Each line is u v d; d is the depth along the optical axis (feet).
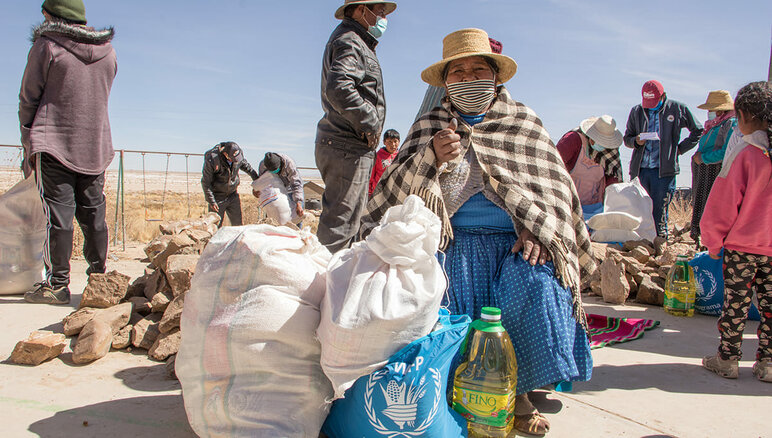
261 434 7.09
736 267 10.98
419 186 9.73
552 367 8.46
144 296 14.19
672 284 16.67
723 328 11.34
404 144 10.80
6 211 15.65
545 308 8.67
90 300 13.43
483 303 9.45
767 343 11.21
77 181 16.03
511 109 10.61
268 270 7.50
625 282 18.03
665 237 25.77
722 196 10.92
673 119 24.93
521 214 9.39
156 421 8.64
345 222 14.11
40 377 10.30
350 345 6.84
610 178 23.47
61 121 15.14
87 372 10.64
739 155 10.73
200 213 61.93
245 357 7.25
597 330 14.60
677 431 8.82
